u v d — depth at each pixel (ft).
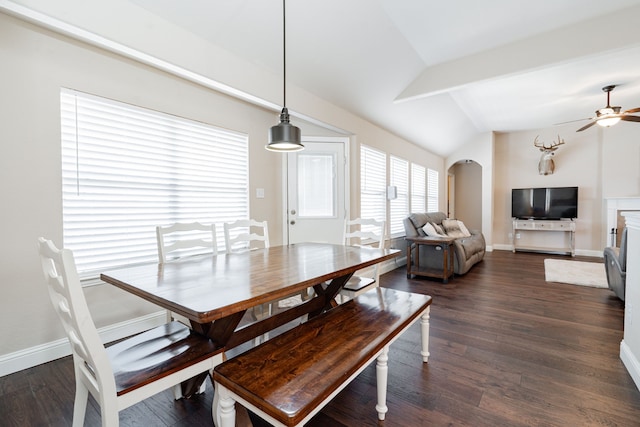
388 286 13.21
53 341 6.88
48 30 6.70
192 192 9.82
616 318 9.25
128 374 3.82
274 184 12.71
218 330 4.75
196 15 7.47
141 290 4.48
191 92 9.57
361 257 6.99
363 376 6.31
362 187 15.02
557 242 21.49
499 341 7.80
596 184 19.97
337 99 12.56
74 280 3.22
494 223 23.68
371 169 15.85
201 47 8.04
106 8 6.37
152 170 8.80
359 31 9.48
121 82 7.93
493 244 23.68
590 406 5.26
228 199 10.95
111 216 7.97
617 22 8.95
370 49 10.38
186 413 5.22
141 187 8.57
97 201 7.70
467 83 11.69
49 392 5.70
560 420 4.92
